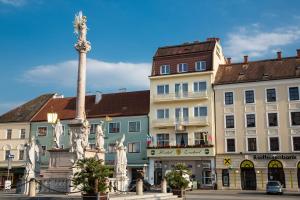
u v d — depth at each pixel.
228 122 51.00
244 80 50.88
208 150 50.19
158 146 52.91
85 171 17.78
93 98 62.12
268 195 37.59
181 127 52.25
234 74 53.03
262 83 49.94
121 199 20.33
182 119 52.75
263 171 47.72
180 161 52.19
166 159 52.66
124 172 29.33
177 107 53.84
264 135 48.78
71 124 27.39
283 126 48.06
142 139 54.75
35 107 63.72
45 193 24.06
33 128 60.09
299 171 46.22
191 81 53.62
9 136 61.03
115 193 25.56
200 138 52.00
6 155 60.47
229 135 50.56
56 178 24.50
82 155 25.55
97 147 29.03
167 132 53.75
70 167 24.95
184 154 51.19
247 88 50.69
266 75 50.41
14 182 57.28
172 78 54.75
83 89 28.61
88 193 17.67
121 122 56.38
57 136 28.47
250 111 50.00
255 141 49.19
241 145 49.75
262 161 48.00
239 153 49.28
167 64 55.56
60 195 22.30
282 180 46.78
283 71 50.09
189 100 53.12
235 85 51.28
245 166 48.72
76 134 26.84
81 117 27.95
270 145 48.38
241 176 48.78
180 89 54.00
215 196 34.72
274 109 48.84
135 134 55.25
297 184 45.97
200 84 53.16
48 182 24.64
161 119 53.94
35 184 23.19
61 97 65.56
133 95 59.91
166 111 54.41
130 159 54.78
